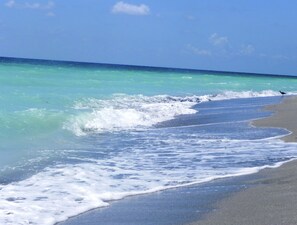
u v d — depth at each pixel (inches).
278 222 289.9
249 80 3543.3
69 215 312.5
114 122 810.2
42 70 2133.4
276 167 482.0
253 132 765.9
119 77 2213.3
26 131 600.7
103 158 514.0
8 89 1042.7
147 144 625.6
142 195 369.4
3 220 292.0
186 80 2598.4
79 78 1814.7
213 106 1284.4
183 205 339.6
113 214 317.4
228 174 447.8
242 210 322.0
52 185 383.6
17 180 395.2
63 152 530.6
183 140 668.7
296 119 954.7
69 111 782.5
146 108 1055.0
